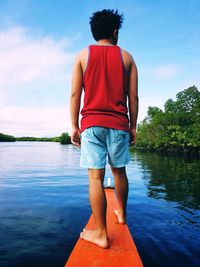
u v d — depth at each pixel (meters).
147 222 5.14
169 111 59.50
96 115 2.33
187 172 14.59
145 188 9.20
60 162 21.11
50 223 4.94
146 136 58.56
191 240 4.22
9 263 3.42
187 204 6.77
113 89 2.35
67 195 7.58
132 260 2.09
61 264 3.40
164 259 3.57
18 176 12.26
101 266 2.01
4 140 147.62
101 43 2.51
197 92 59.75
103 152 2.35
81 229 4.62
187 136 44.62
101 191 2.30
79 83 2.43
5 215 5.47
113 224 2.84
